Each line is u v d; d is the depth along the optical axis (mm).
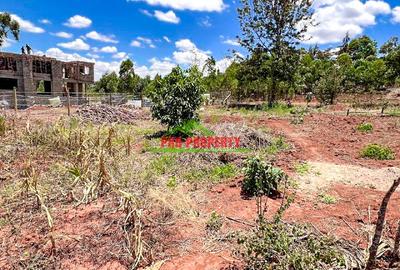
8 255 3797
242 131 10172
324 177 7199
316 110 21203
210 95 29047
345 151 9875
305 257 3234
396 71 33719
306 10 24891
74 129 8531
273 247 3396
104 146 6918
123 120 15312
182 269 3643
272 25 25641
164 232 4383
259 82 28531
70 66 33500
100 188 5520
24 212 4844
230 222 4777
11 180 6031
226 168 7328
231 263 3729
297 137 12086
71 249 3916
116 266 3656
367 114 18031
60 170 6352
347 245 3953
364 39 62688
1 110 14078
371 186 6617
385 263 3617
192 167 7422
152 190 5363
